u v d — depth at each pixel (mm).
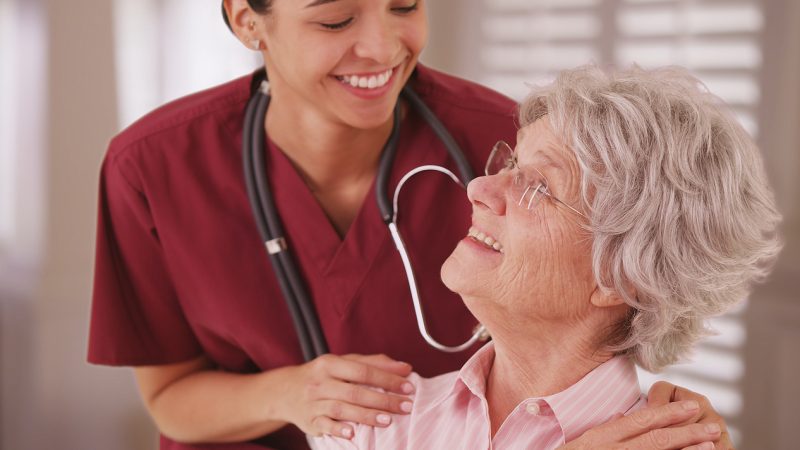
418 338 1642
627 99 1133
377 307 1621
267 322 1658
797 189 2977
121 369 3680
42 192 3783
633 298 1162
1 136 3857
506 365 1273
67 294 3822
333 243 1620
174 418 1733
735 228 1127
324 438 1453
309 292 1633
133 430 3584
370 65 1394
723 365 3158
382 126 1592
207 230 1648
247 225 1647
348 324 1621
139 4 3727
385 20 1370
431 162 1639
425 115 1643
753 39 2998
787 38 2932
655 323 1171
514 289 1179
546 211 1153
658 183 1106
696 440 1145
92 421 3609
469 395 1332
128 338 1746
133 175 1654
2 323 3885
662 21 3166
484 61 3629
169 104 1740
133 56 3762
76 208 3816
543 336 1217
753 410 3104
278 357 1679
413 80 1678
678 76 1228
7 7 3750
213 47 3764
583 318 1196
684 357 1255
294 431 1696
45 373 3723
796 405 3014
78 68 3727
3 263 3910
